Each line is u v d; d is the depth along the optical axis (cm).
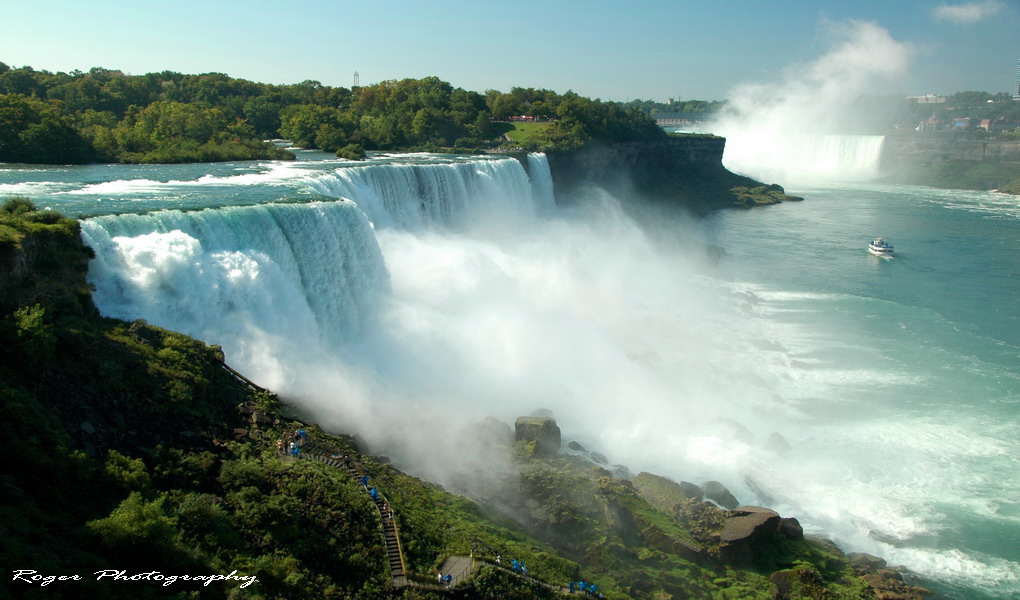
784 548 3719
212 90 13550
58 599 2050
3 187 5775
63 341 3195
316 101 15200
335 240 5341
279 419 3656
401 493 3400
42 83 11594
